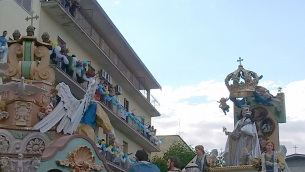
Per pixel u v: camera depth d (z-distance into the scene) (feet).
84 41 104.22
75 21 94.94
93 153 28.40
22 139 26.45
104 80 114.62
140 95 141.90
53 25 93.09
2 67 28.60
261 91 48.73
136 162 28.04
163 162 143.43
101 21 111.86
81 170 26.89
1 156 25.38
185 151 146.61
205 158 40.55
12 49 29.60
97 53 111.45
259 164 39.99
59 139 26.86
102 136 109.29
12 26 73.26
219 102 49.39
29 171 25.18
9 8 72.69
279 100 49.03
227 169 40.52
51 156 25.54
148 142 143.95
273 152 40.14
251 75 49.26
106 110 107.65
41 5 87.61
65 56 77.25
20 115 27.09
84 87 92.22
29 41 29.43
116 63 128.36
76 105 28.76
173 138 186.80
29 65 28.76
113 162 103.81
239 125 45.47
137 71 145.79
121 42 123.24
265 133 48.91
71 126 27.73
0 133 26.02
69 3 96.68
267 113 49.21
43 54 29.81
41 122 26.23
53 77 29.55
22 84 26.89
